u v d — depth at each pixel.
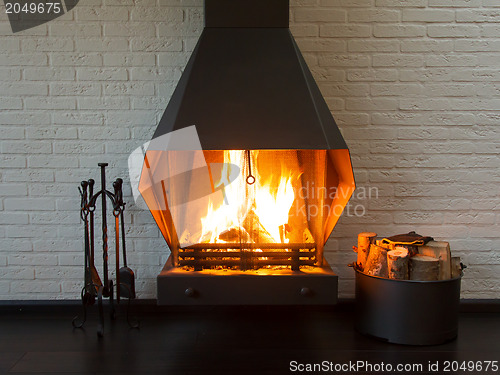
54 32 2.74
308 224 2.53
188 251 2.45
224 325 2.70
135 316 2.82
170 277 2.32
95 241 2.86
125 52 2.76
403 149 2.83
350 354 2.36
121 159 2.82
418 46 2.76
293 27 2.76
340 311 2.90
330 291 2.34
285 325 2.70
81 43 2.75
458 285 2.50
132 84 2.78
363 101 2.80
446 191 2.85
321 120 2.30
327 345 2.45
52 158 2.81
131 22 2.74
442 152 2.83
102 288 2.58
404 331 2.44
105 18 2.74
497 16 2.74
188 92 2.30
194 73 2.33
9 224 2.84
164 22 2.75
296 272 2.39
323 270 2.43
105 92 2.78
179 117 2.28
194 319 2.79
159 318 2.80
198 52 2.36
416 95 2.79
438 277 2.43
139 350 2.40
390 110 2.80
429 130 2.81
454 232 2.87
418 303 2.41
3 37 2.73
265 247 2.45
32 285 2.88
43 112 2.78
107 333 2.60
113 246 2.88
